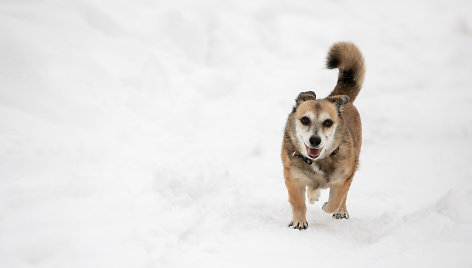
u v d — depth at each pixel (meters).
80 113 8.03
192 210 5.68
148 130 8.48
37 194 5.09
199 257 4.68
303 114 5.91
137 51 11.69
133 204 5.38
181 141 8.52
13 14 10.65
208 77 12.25
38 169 5.66
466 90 14.01
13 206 4.80
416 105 12.71
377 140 10.55
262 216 6.23
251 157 9.28
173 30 13.79
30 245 4.23
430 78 15.15
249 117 11.12
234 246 5.06
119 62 10.95
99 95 9.13
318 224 6.12
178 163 7.19
